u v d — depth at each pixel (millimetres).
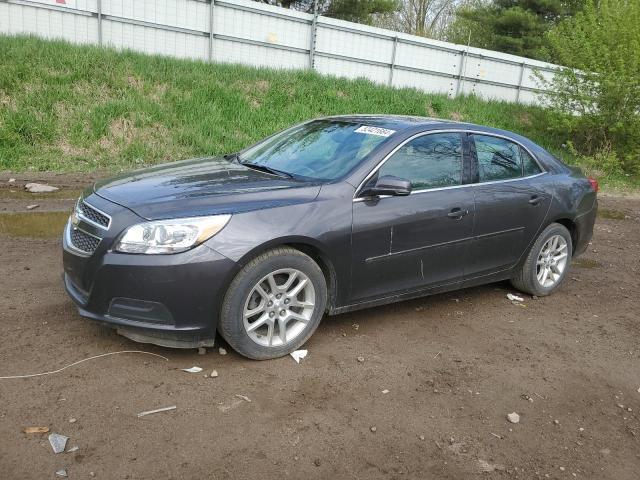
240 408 3246
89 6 13844
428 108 17562
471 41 34438
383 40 17781
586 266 7039
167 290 3391
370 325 4559
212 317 3516
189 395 3320
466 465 2982
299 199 3852
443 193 4547
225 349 3900
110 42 14109
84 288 3584
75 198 8430
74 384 3326
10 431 2865
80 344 3793
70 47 12898
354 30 17172
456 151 4777
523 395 3727
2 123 10625
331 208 3928
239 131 12945
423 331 4543
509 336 4621
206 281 3436
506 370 4035
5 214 7266
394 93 17188
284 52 16469
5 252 5688
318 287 3908
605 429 3455
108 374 3461
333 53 17141
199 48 15383
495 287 5789
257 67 15734
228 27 15500
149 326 3445
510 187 5047
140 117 11828
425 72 18906
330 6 24406
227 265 3473
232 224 3533
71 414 3045
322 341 4184
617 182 14938
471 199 4711
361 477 2803
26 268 5227
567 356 4363
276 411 3254
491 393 3709
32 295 4562
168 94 12953
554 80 16484
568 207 5523
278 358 3852
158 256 3383
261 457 2861
